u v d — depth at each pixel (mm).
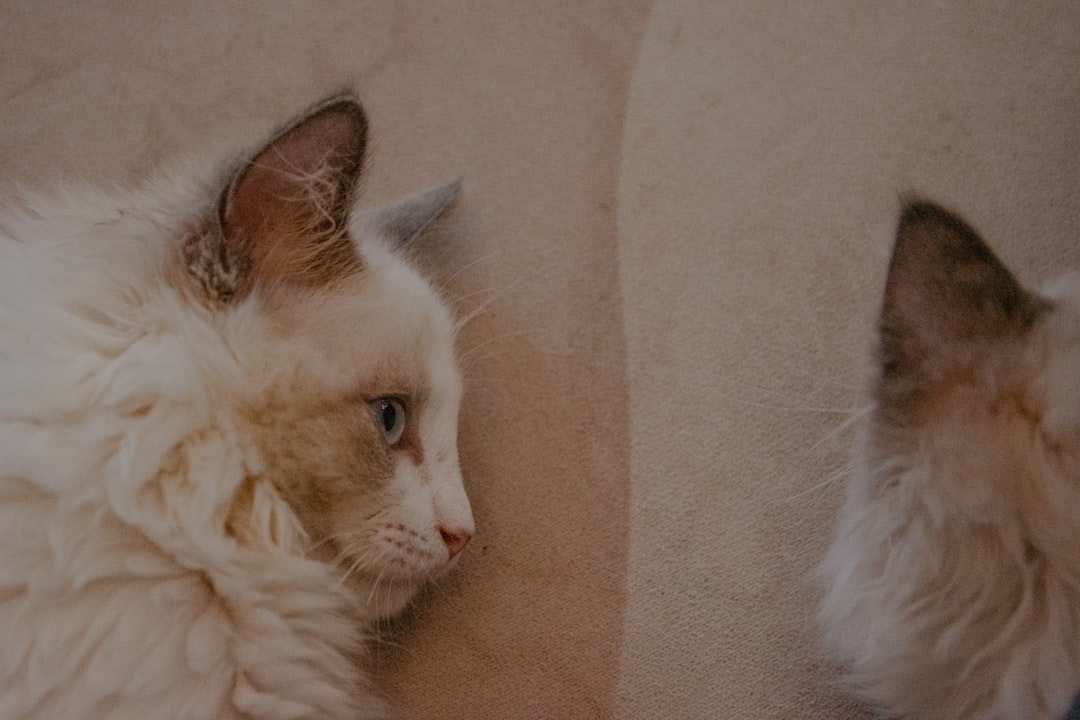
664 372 638
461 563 606
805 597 596
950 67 685
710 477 619
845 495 597
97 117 692
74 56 704
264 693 525
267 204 529
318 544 539
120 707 506
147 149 684
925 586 540
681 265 656
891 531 547
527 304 653
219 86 699
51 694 502
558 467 623
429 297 584
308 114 523
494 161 681
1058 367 520
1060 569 520
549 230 666
